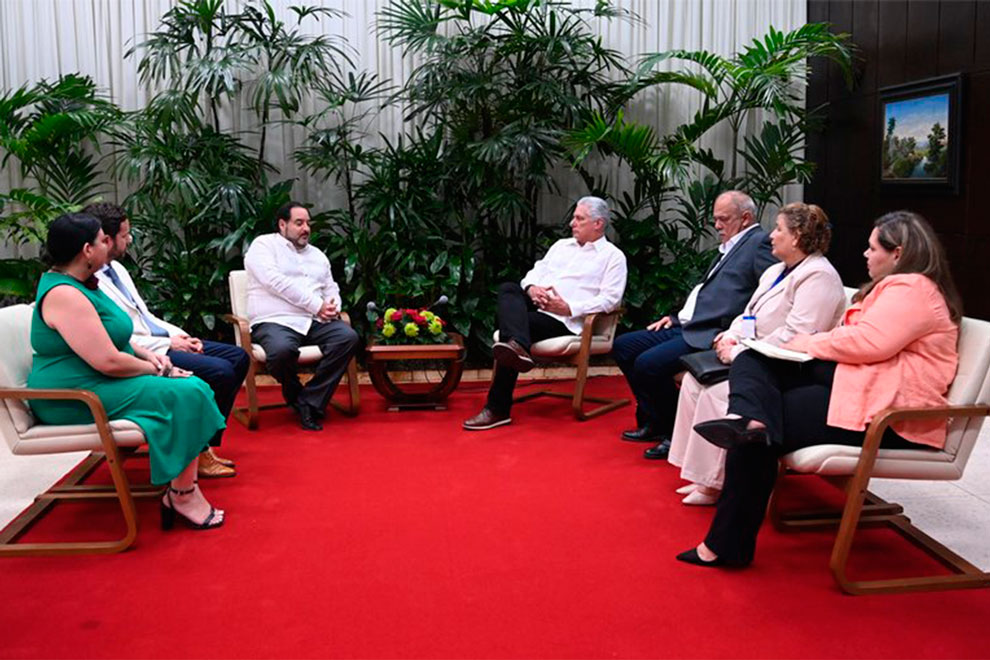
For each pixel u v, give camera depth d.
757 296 3.50
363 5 5.91
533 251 5.95
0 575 2.77
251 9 5.52
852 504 2.60
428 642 2.36
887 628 2.43
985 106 4.75
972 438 2.68
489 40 5.64
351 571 2.79
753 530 2.76
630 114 6.25
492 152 5.32
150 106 5.42
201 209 5.52
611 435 4.31
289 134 5.95
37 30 5.66
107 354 2.92
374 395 5.20
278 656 2.29
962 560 2.80
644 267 5.95
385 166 5.64
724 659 2.28
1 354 2.93
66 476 3.71
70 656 2.29
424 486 3.58
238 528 3.14
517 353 4.26
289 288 4.49
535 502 3.39
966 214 4.93
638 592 2.64
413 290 5.46
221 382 3.65
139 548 2.97
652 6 6.14
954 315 2.71
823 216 3.29
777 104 5.57
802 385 2.82
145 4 5.72
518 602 2.58
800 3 6.27
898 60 5.45
